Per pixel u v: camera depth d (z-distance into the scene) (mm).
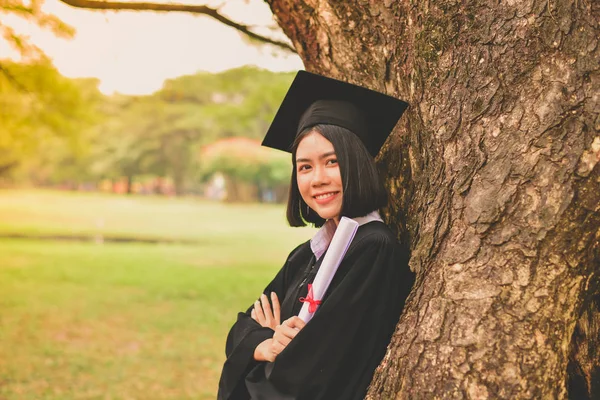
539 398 1325
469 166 1511
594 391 1707
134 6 3127
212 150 42469
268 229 29250
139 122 36531
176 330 8570
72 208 39406
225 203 52469
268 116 13258
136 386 6172
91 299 10695
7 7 4203
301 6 2109
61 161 44406
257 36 3525
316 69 2219
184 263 15844
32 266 14672
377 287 1646
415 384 1430
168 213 38219
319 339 1610
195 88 19422
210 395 5992
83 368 6699
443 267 1490
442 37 1617
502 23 1521
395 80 1976
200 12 3330
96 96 16609
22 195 51812
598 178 1363
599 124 1374
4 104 10445
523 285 1375
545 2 1471
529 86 1465
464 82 1566
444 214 1548
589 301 1491
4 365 6695
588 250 1384
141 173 47438
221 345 7832
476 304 1401
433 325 1447
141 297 10969
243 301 10836
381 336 1630
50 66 6973
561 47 1442
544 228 1377
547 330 1352
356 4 1978
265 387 1674
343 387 1620
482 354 1364
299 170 1784
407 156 1946
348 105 1810
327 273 1642
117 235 23734
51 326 8617
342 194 1732
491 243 1425
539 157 1408
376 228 1736
